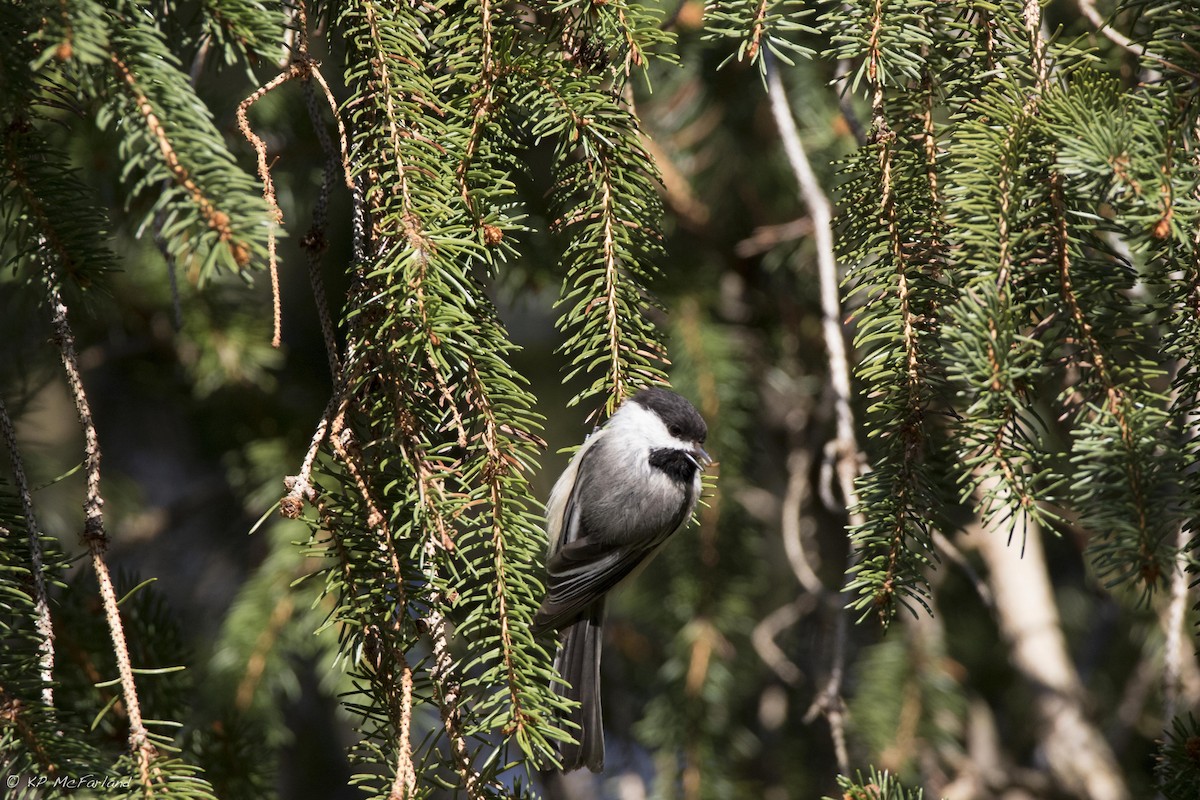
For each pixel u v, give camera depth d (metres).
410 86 4.28
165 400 9.67
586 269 5.21
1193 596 7.55
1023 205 4.19
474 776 4.02
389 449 4.32
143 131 3.60
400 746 3.88
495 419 4.39
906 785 8.10
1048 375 4.19
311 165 8.24
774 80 7.01
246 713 7.43
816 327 9.44
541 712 4.16
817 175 8.72
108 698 5.41
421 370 4.32
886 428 4.44
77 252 4.45
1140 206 3.88
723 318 9.44
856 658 9.21
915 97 4.49
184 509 9.61
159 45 3.71
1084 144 3.91
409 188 4.20
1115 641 10.21
